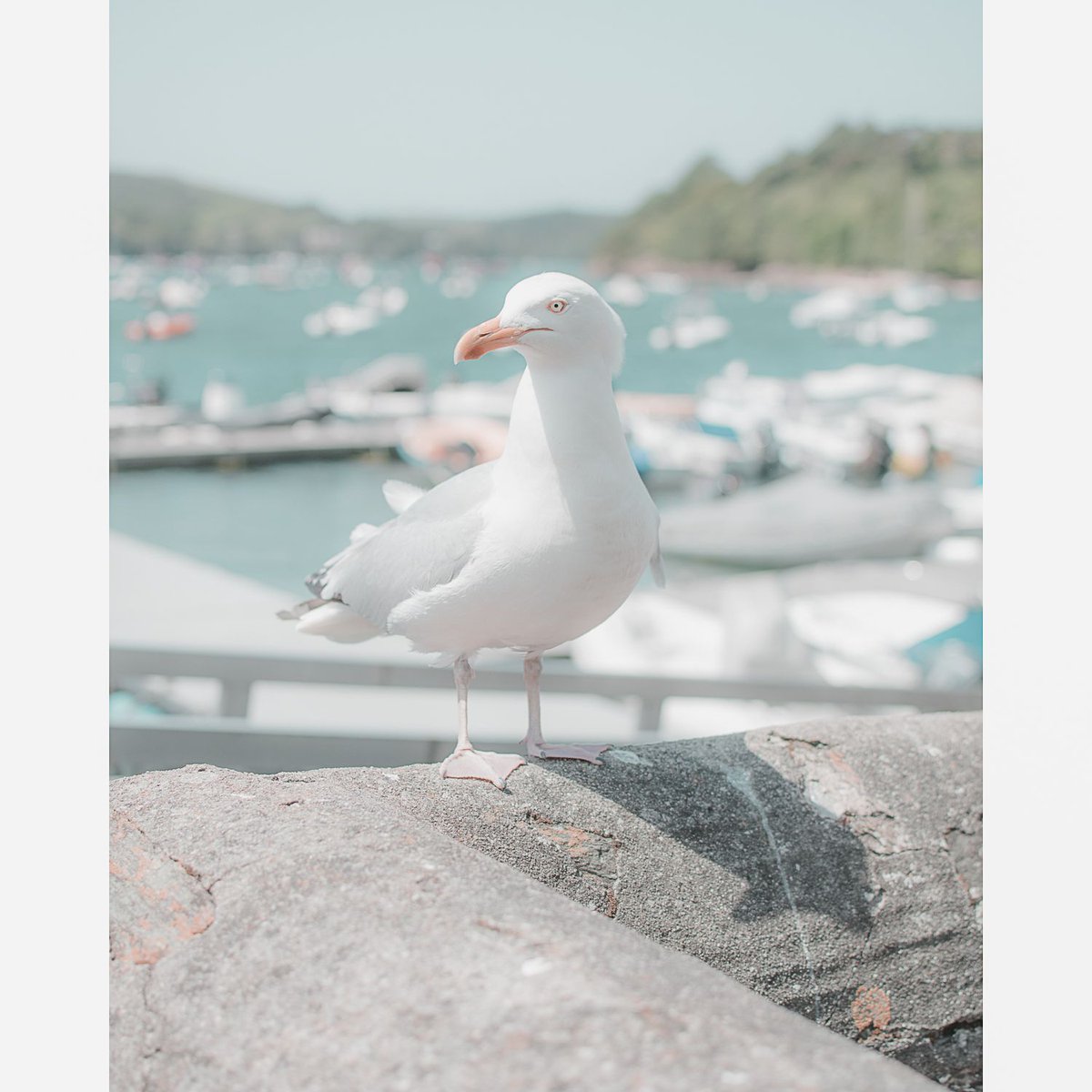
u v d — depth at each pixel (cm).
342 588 266
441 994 150
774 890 252
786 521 1129
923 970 259
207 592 788
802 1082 129
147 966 177
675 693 447
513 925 161
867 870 262
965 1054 261
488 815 235
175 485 1181
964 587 973
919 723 300
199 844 193
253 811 201
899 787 277
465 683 261
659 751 270
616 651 880
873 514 1145
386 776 240
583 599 240
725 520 1134
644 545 242
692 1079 130
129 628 687
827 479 1230
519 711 611
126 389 1216
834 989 250
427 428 1261
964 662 870
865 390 1324
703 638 894
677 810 254
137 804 209
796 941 249
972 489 1203
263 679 416
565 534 233
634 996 144
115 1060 168
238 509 1162
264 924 172
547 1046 138
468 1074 138
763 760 275
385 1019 149
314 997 157
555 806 244
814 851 260
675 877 244
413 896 169
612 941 162
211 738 375
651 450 1255
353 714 593
